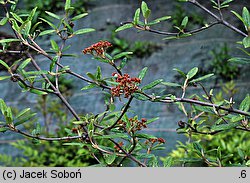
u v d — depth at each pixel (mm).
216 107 2084
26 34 2170
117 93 1966
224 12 7164
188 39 7121
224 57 6516
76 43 6770
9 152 5281
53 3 6098
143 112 5691
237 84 5977
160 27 7434
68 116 5727
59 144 4668
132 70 6738
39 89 2121
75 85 6277
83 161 4473
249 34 1990
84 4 7461
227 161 3566
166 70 6684
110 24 7445
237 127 2221
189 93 5664
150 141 2389
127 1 7957
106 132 2619
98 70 2104
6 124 2080
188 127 2455
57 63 2191
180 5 7602
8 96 6215
